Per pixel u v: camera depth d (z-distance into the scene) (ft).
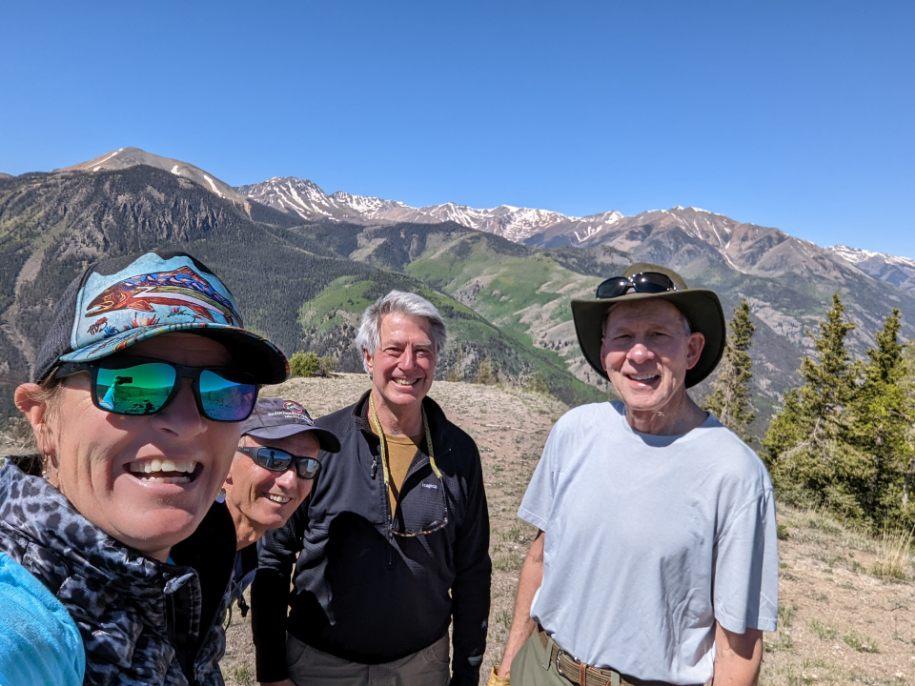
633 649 3.35
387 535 4.02
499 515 14.05
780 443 49.83
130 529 1.91
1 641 1.38
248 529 3.55
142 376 1.89
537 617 3.92
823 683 7.54
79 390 1.90
